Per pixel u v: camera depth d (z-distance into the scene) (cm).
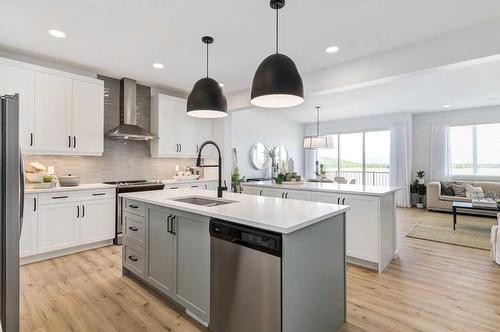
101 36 290
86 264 313
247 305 163
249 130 716
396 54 313
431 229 479
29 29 275
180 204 213
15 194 140
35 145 333
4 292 138
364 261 312
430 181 706
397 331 192
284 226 146
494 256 323
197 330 192
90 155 399
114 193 384
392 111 701
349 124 822
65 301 230
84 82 376
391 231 332
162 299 234
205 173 561
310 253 167
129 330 192
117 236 386
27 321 201
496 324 199
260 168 739
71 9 238
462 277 281
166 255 224
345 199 321
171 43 307
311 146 593
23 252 304
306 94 395
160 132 470
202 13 245
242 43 305
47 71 342
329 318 187
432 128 703
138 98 468
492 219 553
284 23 261
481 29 261
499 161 632
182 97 535
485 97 547
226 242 175
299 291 158
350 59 345
